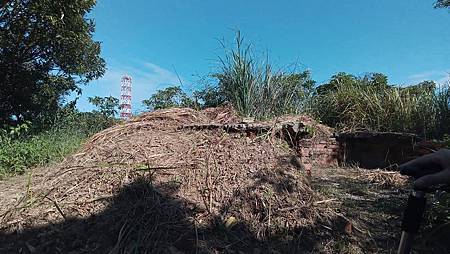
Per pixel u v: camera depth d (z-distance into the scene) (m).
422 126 8.55
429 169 1.02
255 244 3.20
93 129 10.62
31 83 10.38
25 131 8.99
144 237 3.10
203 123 4.89
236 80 7.83
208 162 3.97
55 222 3.33
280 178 3.80
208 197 3.57
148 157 4.03
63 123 10.49
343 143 7.54
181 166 3.88
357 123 8.97
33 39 9.80
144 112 5.64
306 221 3.44
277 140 4.43
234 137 4.46
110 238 3.11
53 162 6.38
